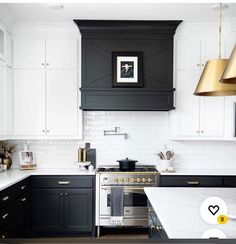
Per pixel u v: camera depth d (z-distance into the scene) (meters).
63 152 4.29
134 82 3.92
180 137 4.03
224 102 4.00
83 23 3.85
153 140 4.32
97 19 3.82
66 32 4.00
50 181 3.77
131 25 3.90
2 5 3.33
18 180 3.22
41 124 4.00
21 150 4.26
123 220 3.80
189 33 4.01
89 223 3.78
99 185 3.81
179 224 1.56
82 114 4.08
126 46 3.96
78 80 4.02
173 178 3.80
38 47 3.99
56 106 4.00
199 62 4.01
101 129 4.31
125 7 3.45
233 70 1.51
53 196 3.77
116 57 3.93
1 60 3.54
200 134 4.02
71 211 3.78
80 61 4.02
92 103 3.89
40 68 3.99
